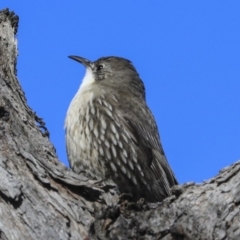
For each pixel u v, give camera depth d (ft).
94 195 36.32
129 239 32.99
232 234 31.14
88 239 33.65
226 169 33.24
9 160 35.81
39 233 33.09
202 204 32.63
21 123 39.63
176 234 32.55
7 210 33.55
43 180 35.45
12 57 44.93
